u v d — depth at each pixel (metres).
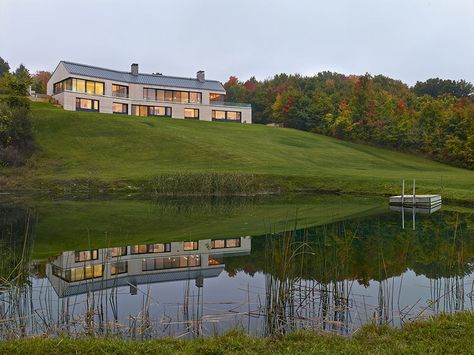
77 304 9.66
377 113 73.38
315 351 6.49
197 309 9.05
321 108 81.94
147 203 28.72
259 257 14.45
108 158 44.25
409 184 35.09
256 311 9.05
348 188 35.56
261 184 35.69
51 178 36.25
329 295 9.88
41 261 13.71
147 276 12.24
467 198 29.45
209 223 21.03
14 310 8.85
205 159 44.66
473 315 7.93
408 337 7.05
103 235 18.05
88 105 68.25
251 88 123.44
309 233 18.14
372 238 17.17
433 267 12.91
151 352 6.40
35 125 48.97
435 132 68.12
